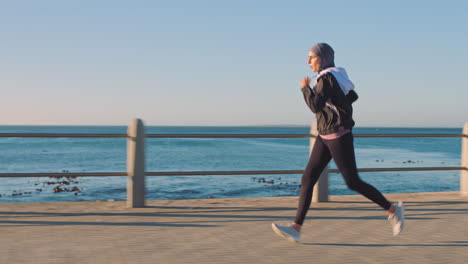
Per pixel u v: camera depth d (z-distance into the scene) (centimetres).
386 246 354
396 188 2312
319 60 353
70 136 492
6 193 2136
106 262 305
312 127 567
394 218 359
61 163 4009
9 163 4003
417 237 384
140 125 523
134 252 332
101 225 429
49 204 543
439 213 494
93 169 3469
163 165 3656
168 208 521
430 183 2517
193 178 2662
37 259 311
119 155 5138
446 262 309
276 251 338
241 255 327
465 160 626
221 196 1992
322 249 345
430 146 7831
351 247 351
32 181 2588
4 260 307
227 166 3581
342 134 345
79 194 2064
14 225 425
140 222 444
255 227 424
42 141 9738
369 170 569
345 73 347
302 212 356
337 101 339
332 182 2525
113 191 2142
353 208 525
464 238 380
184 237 382
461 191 635
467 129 622
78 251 333
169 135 524
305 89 336
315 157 360
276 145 7919
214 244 359
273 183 2481
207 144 8238
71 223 436
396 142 9856
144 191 529
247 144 8344
